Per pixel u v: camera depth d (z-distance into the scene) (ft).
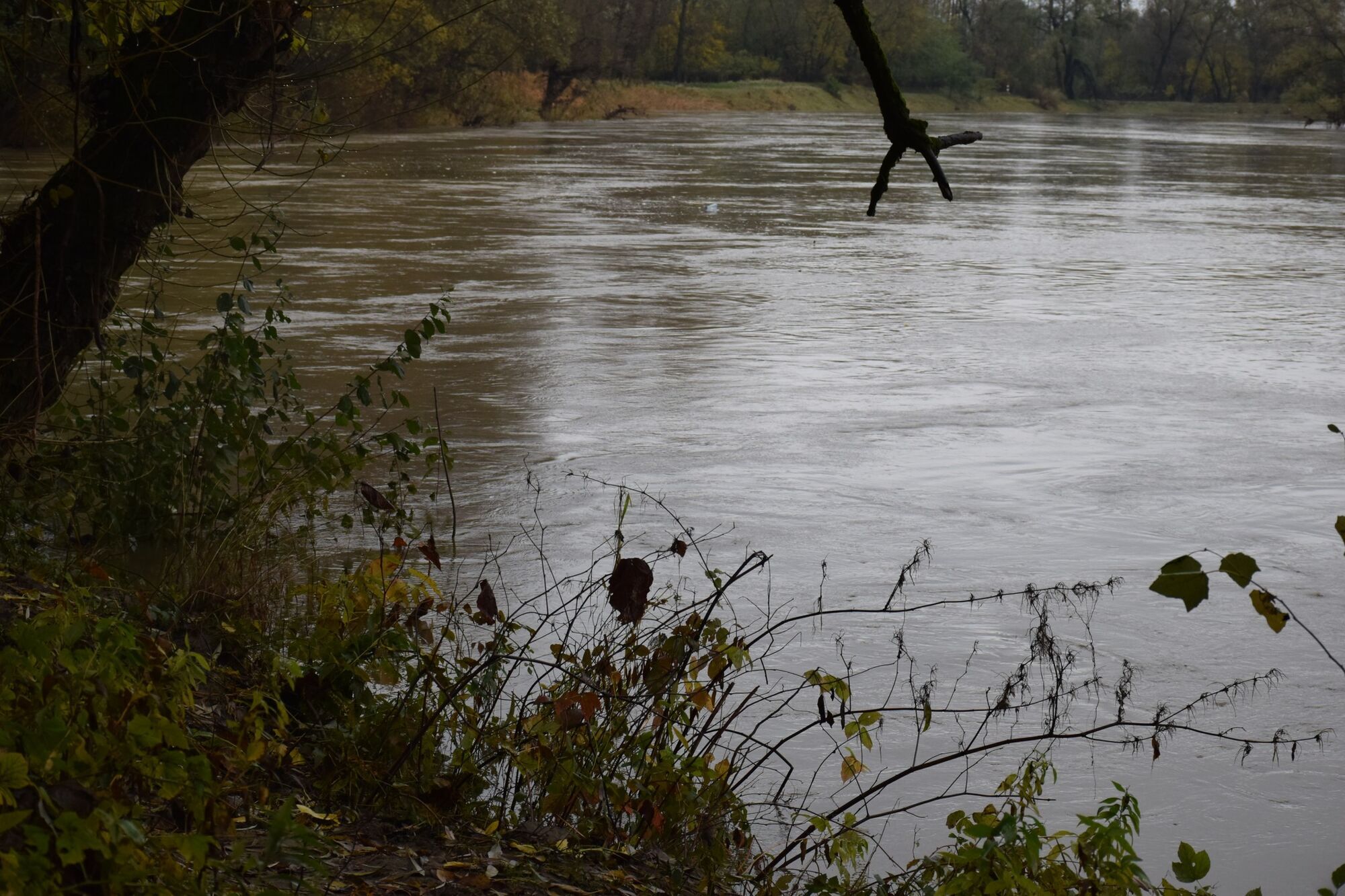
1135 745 20.65
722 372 50.83
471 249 84.12
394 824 15.28
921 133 12.23
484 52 240.53
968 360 54.49
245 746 13.62
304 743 16.52
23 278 24.91
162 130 24.90
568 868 14.85
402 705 17.25
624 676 18.15
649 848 16.08
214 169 126.93
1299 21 361.71
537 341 55.21
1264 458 39.99
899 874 16.12
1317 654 25.39
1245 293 75.10
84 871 8.77
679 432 41.52
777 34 459.73
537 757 16.55
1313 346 58.80
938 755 20.93
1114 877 14.26
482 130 252.83
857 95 453.99
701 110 387.96
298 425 39.24
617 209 114.73
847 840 16.07
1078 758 21.01
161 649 13.29
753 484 36.04
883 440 41.24
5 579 19.24
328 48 28.35
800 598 27.53
